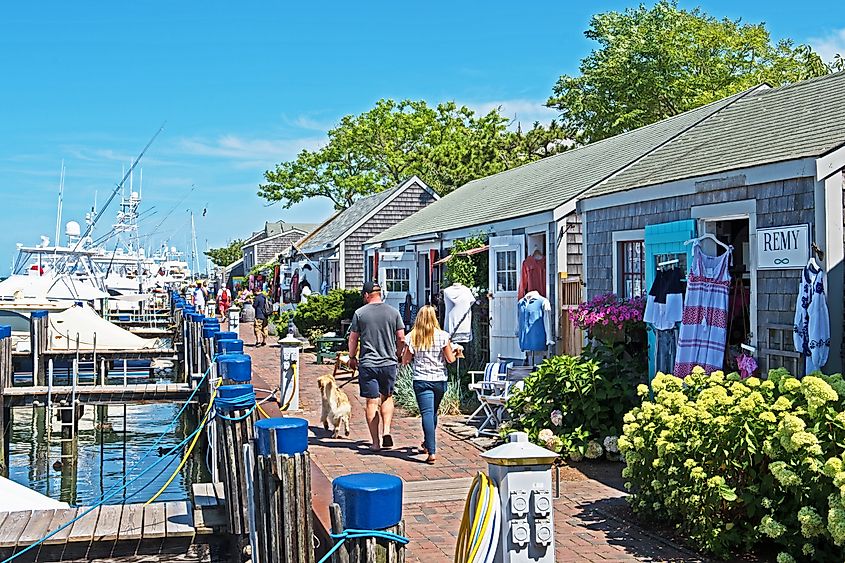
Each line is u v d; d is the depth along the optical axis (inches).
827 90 449.4
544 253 591.8
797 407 257.4
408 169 1946.4
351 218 1498.5
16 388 554.3
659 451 267.0
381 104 2063.2
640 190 439.5
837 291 322.3
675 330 399.9
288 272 1710.1
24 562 225.9
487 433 440.5
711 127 520.1
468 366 633.6
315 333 1015.6
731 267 414.0
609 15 1557.6
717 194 382.3
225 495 248.7
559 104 1599.4
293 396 514.0
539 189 684.1
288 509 178.1
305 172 2154.3
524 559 169.8
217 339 455.8
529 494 171.2
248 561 228.7
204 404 556.1
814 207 326.6
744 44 1483.8
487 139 1828.2
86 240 1155.3
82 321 762.2
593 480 344.2
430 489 333.4
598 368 393.7
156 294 1742.1
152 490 462.0
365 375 406.6
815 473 229.8
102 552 230.1
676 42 1448.1
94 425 658.2
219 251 4183.1
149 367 869.2
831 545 230.1
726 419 251.6
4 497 262.8
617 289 468.4
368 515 144.3
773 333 350.6
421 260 862.5
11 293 963.3
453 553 257.3
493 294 602.2
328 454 397.7
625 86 1456.7
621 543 264.8
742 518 253.8
